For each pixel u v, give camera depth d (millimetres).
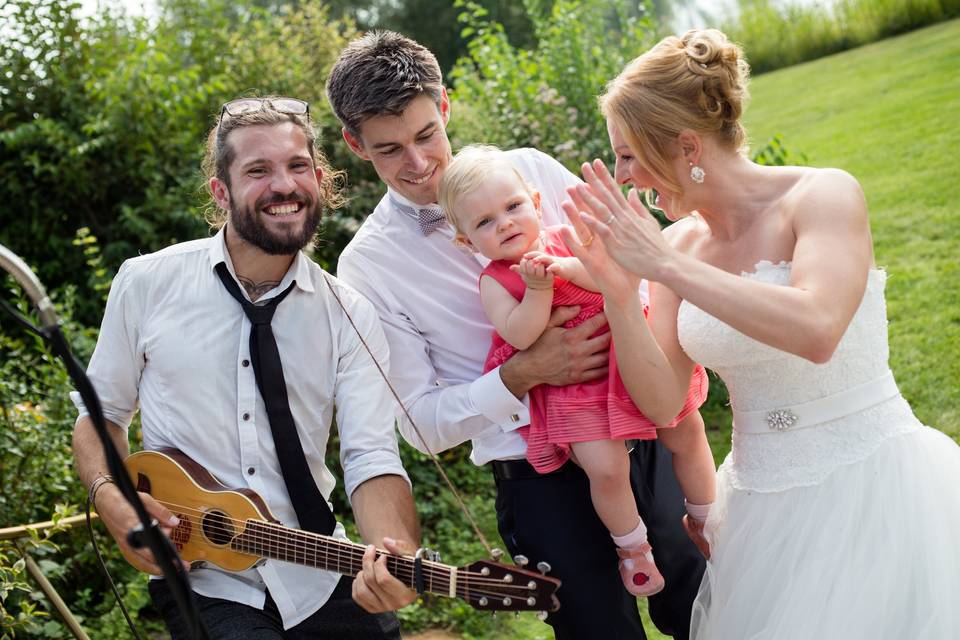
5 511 4500
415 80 2959
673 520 3010
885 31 14250
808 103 11969
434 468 6070
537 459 2881
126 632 4434
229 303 2836
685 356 2748
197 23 8133
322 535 2719
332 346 2910
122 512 2693
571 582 2914
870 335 2498
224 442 2797
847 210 2375
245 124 2771
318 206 2840
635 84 2537
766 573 2527
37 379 5117
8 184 7547
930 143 9133
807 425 2521
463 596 2504
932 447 2490
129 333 2859
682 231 2789
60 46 7785
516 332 2795
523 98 7238
